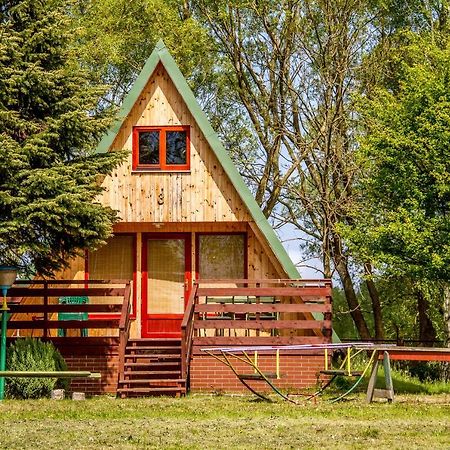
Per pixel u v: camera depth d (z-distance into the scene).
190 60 40.16
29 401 21.89
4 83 22.17
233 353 24.47
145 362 25.08
